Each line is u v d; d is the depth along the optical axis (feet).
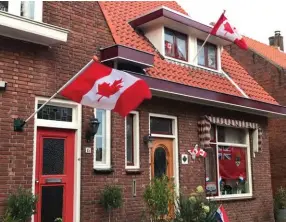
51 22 27.04
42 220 24.95
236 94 39.83
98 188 27.71
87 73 22.86
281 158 53.88
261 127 43.80
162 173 33.01
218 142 39.04
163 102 33.45
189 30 38.04
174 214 28.27
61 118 26.81
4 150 23.43
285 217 45.27
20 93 24.54
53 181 25.76
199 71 38.73
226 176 39.37
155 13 35.27
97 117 28.89
